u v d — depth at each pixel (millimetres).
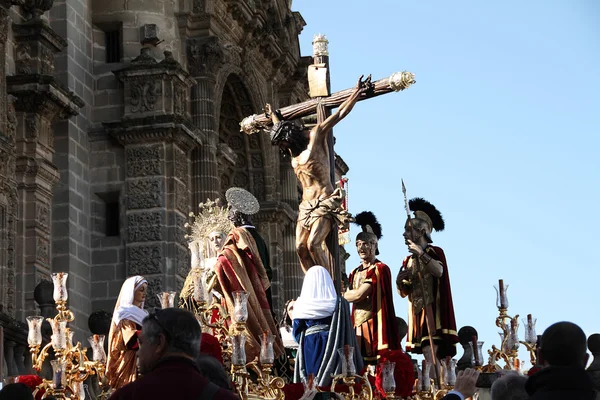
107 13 56406
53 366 21219
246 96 66188
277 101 70438
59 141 52750
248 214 29172
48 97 48656
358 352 24797
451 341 28672
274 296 66625
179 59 58688
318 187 28578
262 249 28672
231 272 26938
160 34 57344
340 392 23891
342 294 28828
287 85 71188
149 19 56969
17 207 46469
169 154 54781
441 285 28781
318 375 24156
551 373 12641
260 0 65250
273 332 26969
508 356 26297
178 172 55031
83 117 54469
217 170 59125
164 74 54969
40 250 48500
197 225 29844
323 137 28703
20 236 48031
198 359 15625
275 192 67812
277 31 68312
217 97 60375
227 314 25047
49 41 49719
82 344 52094
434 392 25047
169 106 55062
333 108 29344
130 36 56312
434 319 28703
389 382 22672
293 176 69750
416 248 28531
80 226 53250
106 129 54625
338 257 28359
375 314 28125
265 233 67125
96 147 54875
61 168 52594
